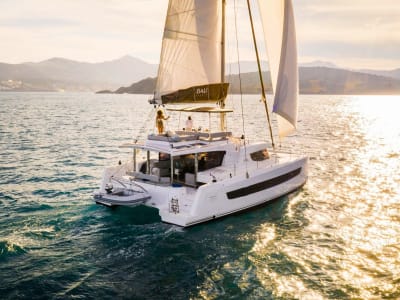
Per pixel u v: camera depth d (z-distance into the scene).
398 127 61.50
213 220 14.55
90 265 11.30
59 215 15.30
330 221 15.55
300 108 130.12
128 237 13.27
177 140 15.93
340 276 11.05
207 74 17.72
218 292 10.11
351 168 26.30
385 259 12.17
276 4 18.42
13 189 19.47
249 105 139.50
